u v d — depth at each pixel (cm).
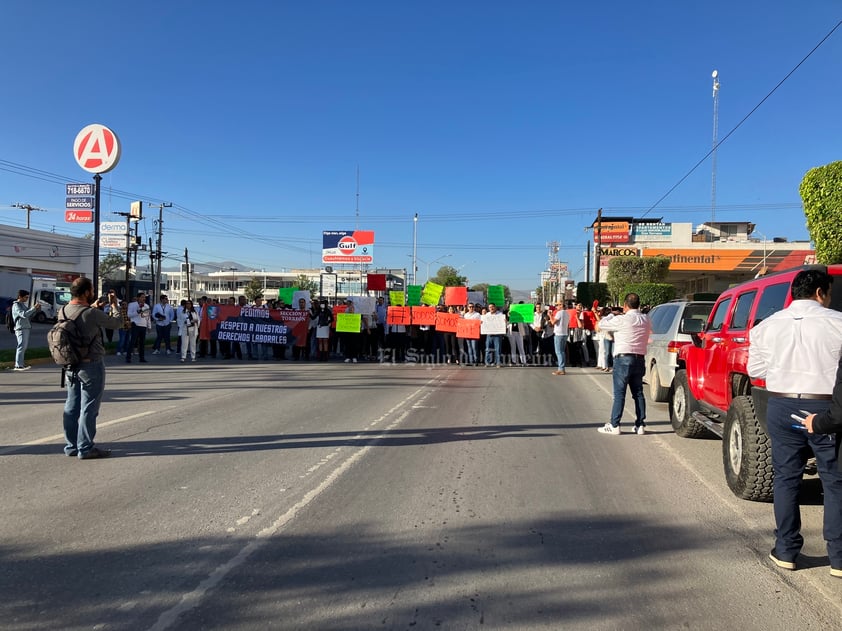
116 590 368
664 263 3338
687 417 790
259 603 355
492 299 2000
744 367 589
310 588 373
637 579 392
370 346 2044
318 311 1945
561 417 964
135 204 4697
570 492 570
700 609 354
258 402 1059
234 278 12194
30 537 446
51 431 796
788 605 361
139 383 1305
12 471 615
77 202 1894
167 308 2034
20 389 1171
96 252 1892
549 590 375
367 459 677
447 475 619
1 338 2767
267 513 501
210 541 443
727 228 5953
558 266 8256
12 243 4609
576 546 443
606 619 342
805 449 411
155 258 5834
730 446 576
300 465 648
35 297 3900
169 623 332
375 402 1077
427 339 1942
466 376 1549
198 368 1636
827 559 429
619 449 749
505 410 1019
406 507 521
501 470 642
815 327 398
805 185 950
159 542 440
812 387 395
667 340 1030
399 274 9194
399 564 409
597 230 3962
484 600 362
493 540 453
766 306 585
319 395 1152
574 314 1834
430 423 891
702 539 460
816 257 935
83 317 655
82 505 516
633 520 499
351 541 446
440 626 332
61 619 335
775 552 418
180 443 743
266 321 1925
